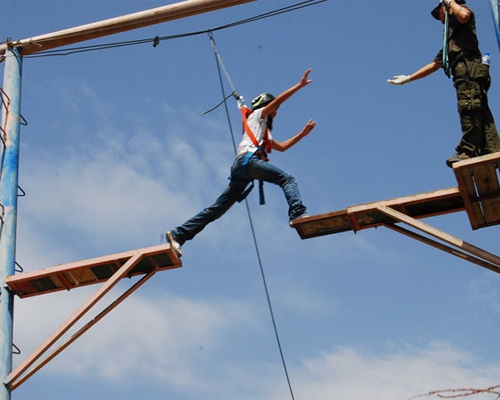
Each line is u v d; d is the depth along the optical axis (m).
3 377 10.27
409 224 9.30
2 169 11.38
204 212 10.48
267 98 10.76
